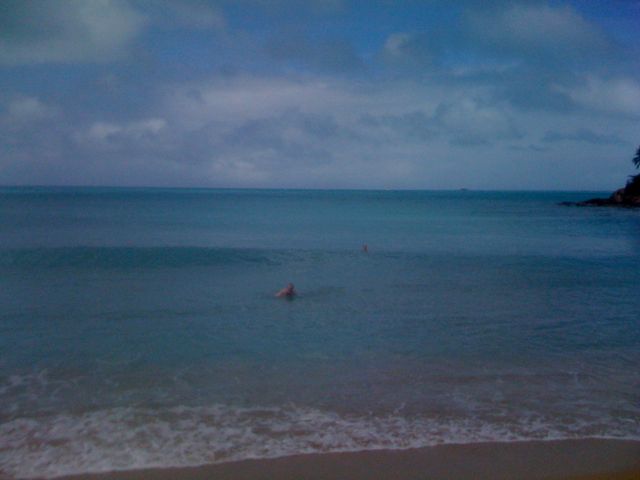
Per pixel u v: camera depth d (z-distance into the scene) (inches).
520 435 298.4
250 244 1198.9
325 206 3491.6
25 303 593.0
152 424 304.7
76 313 551.2
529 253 1101.7
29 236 1264.8
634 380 381.1
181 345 449.1
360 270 866.8
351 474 258.1
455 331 503.8
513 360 421.1
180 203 3612.2
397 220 2138.3
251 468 261.3
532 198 6387.8
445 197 6889.8
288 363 408.2
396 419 315.0
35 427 298.7
